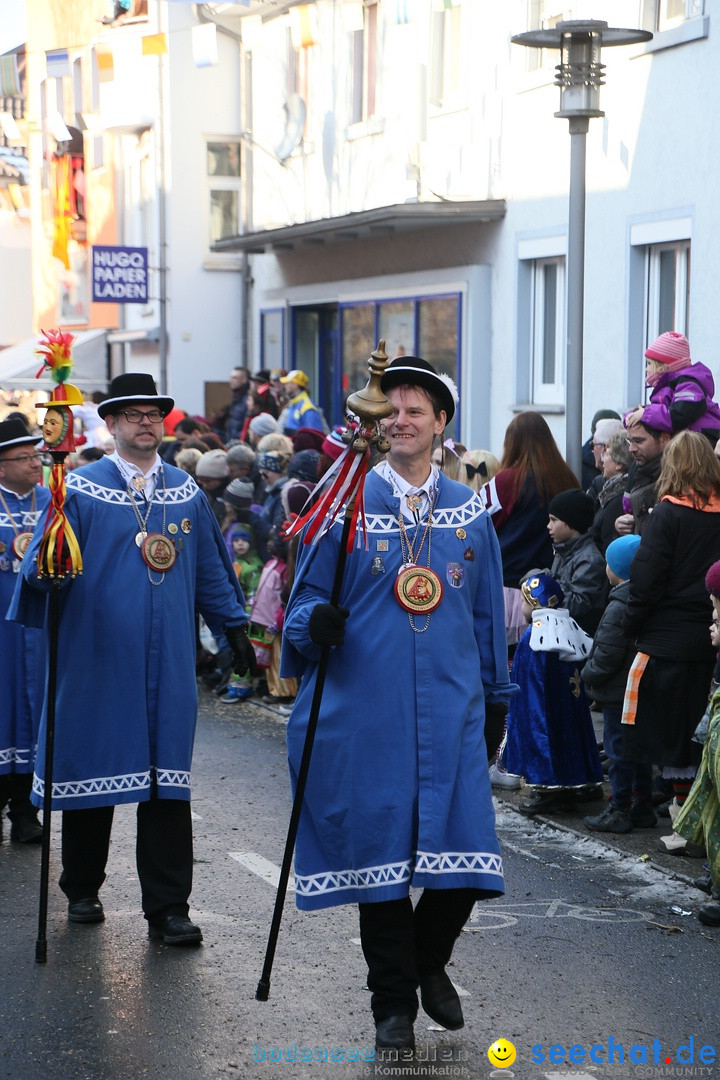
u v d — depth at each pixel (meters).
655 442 7.70
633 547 6.96
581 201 8.88
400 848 4.45
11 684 7.07
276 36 19.19
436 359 15.44
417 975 4.55
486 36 14.26
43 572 5.50
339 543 4.60
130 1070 4.48
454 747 4.51
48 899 6.19
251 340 21.89
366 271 17.25
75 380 25.58
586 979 5.21
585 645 7.34
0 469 7.20
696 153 11.25
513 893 6.22
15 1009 4.95
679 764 6.68
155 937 5.65
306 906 4.57
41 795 5.69
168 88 22.00
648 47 11.71
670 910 5.99
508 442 8.40
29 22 19.30
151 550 5.73
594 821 7.19
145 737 5.68
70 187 27.02
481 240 14.60
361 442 4.45
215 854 6.82
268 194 19.66
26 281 34.97
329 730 4.55
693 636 6.64
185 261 22.45
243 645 6.03
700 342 11.23
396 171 16.02
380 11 16.31
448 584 4.61
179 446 13.50
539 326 13.91
